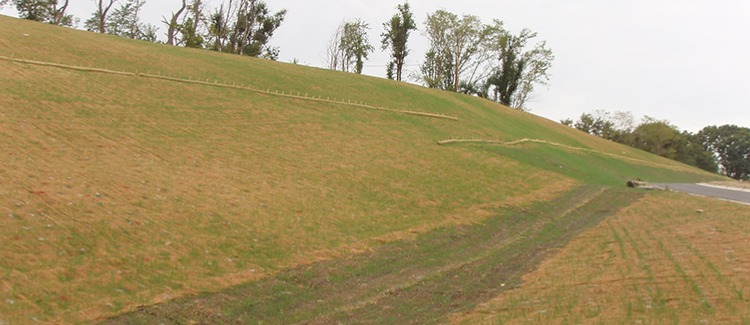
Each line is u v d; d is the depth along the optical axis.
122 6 71.56
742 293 7.97
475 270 12.23
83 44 31.55
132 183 14.67
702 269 9.71
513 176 25.92
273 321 8.70
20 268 8.98
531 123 53.94
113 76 27.02
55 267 9.34
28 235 10.23
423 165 24.59
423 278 11.52
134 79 27.55
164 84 28.23
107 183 14.21
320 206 16.44
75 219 11.47
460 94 56.88
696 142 102.31
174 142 20.05
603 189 25.59
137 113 22.50
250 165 19.34
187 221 12.94
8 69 23.23
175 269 10.34
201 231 12.54
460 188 21.81
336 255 12.67
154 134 20.41
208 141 21.23
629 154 54.81
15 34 29.22
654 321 7.21
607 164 41.56
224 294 9.65
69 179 13.82
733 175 103.94
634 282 9.45
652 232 14.45
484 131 38.09
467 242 15.12
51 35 31.55
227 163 18.95
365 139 27.48
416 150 27.30
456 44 73.94
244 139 22.70
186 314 8.59
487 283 10.99
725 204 19.30
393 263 12.55
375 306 9.62
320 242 13.38
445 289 10.67
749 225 13.77
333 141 25.73
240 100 29.30
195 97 27.48
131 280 9.52
